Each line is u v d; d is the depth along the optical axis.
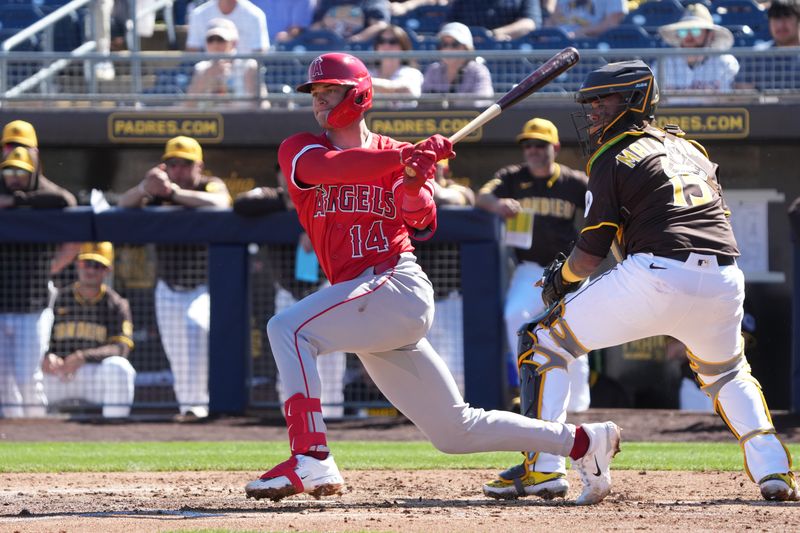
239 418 31.70
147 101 37.19
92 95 36.50
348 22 43.72
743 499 16.45
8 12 43.06
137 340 33.19
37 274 32.09
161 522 13.55
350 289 14.21
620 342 15.80
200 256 32.62
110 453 24.38
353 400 32.06
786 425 29.27
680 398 34.19
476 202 31.34
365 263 14.39
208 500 16.53
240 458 23.09
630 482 18.97
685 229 15.09
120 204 32.50
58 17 40.41
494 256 30.91
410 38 41.34
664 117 35.16
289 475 14.04
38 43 41.31
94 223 31.83
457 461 22.67
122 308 32.44
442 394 14.75
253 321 33.34
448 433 14.92
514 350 32.19
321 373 31.80
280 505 15.72
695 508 15.04
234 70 38.06
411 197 13.88
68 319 32.16
